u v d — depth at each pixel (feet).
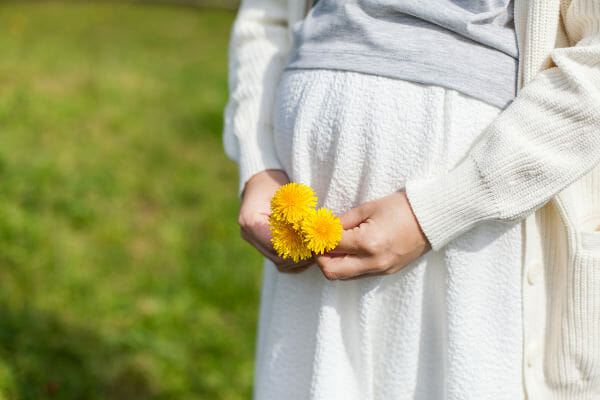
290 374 3.53
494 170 2.57
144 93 14.65
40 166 10.26
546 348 3.16
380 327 3.18
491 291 2.93
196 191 10.26
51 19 21.71
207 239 8.92
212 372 6.55
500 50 2.78
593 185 2.97
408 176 2.83
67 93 14.05
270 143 3.53
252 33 3.88
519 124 2.59
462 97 2.75
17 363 6.20
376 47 2.85
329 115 2.93
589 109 2.48
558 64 2.59
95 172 10.44
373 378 3.32
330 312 3.12
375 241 2.67
